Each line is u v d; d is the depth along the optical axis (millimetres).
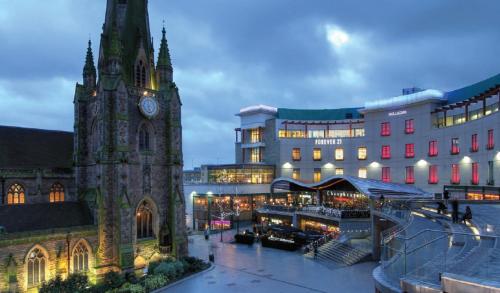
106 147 43656
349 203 68000
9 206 40562
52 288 35000
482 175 53719
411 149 73188
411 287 15711
